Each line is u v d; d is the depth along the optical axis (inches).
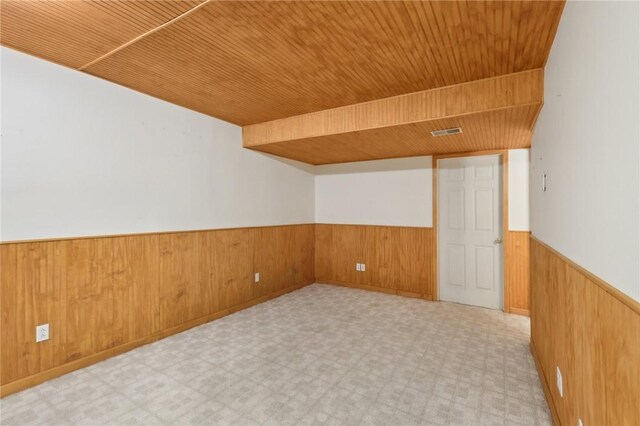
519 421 75.1
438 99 105.3
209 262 141.1
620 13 37.3
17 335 86.6
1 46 84.7
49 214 93.7
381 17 68.9
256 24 72.2
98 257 104.0
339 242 205.6
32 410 78.3
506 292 153.9
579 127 54.1
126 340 110.8
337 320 141.7
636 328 33.3
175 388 87.9
